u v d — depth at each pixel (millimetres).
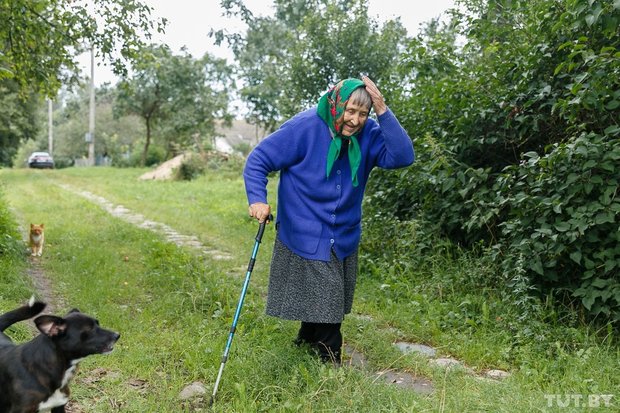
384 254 6875
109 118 55750
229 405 3512
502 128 6281
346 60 12445
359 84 3842
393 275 6301
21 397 2895
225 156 25031
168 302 5590
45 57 9242
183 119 29891
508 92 6059
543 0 5660
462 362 4477
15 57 8758
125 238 9469
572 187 4812
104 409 3502
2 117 24656
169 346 4523
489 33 6309
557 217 5016
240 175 23078
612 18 4473
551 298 5070
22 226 10836
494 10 6359
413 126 7094
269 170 4055
